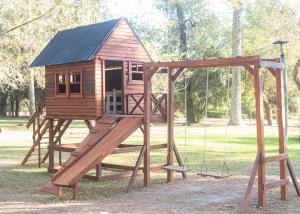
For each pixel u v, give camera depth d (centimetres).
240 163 1827
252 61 1077
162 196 1224
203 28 4869
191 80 4578
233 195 1227
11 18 2531
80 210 1062
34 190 1321
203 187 1352
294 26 2611
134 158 2066
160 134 3247
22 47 3200
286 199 1156
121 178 1512
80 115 1583
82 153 1307
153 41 4456
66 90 1634
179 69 1400
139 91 1638
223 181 1448
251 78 4450
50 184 1292
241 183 1406
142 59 1653
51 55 1712
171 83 1428
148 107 1377
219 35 4959
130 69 1609
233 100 4075
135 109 1579
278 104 1173
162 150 2330
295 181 1200
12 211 1053
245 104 4969
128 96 1592
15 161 1975
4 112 6675
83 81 1570
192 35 4866
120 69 1792
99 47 1519
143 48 1658
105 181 1466
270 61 1112
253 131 3497
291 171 1191
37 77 3503
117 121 1452
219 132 3409
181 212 1036
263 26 3991
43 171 1702
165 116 1480
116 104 1585
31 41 3003
